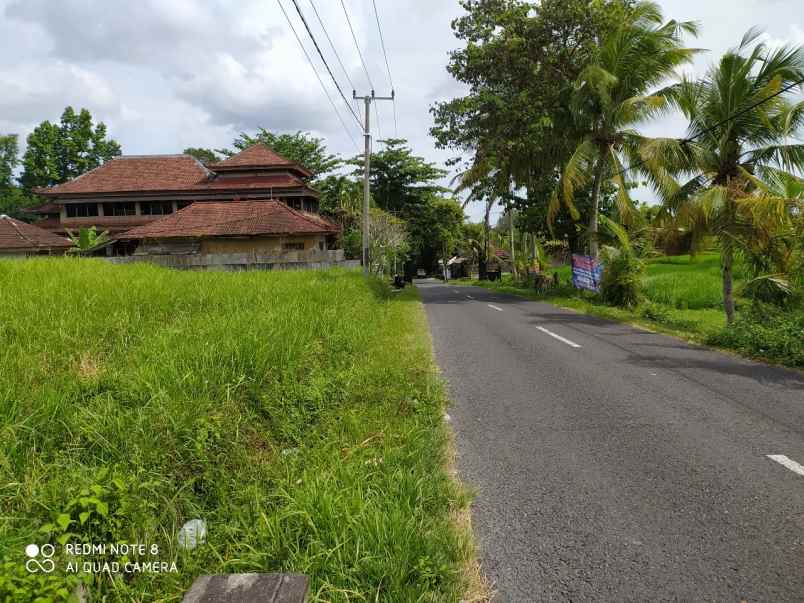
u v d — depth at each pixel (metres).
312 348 6.64
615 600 2.75
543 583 2.89
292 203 34.09
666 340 10.70
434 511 3.56
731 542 3.25
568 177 18.38
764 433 5.12
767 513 3.58
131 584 2.73
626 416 5.65
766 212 11.61
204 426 3.87
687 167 16.08
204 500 3.51
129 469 3.32
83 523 2.71
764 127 13.43
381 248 36.94
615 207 26.73
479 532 3.40
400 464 4.10
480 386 6.93
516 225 31.23
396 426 5.06
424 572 2.83
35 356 4.91
